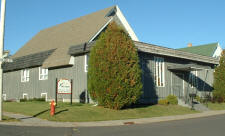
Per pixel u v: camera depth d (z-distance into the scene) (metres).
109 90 18.34
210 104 28.78
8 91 32.38
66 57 24.34
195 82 31.41
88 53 23.14
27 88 29.48
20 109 18.28
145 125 14.33
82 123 14.71
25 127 12.74
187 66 25.66
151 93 25.06
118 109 19.05
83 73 23.39
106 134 11.08
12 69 31.08
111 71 18.34
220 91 31.36
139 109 20.58
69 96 24.64
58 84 19.77
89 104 21.62
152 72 25.42
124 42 18.88
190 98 27.31
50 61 25.80
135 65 19.11
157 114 19.81
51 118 15.40
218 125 13.96
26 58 29.30
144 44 23.92
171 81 27.73
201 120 16.72
